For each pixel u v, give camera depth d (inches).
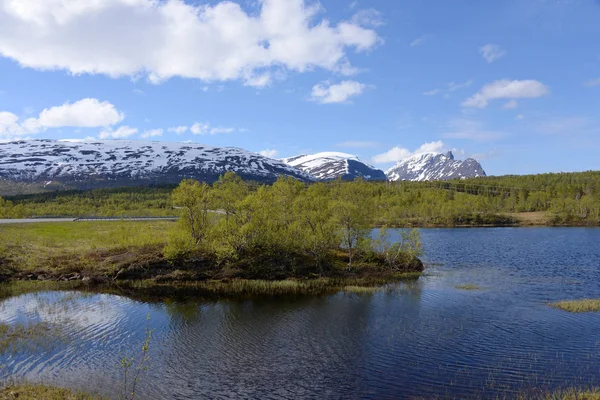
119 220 4318.4
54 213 5698.8
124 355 1244.5
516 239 4913.9
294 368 1162.0
